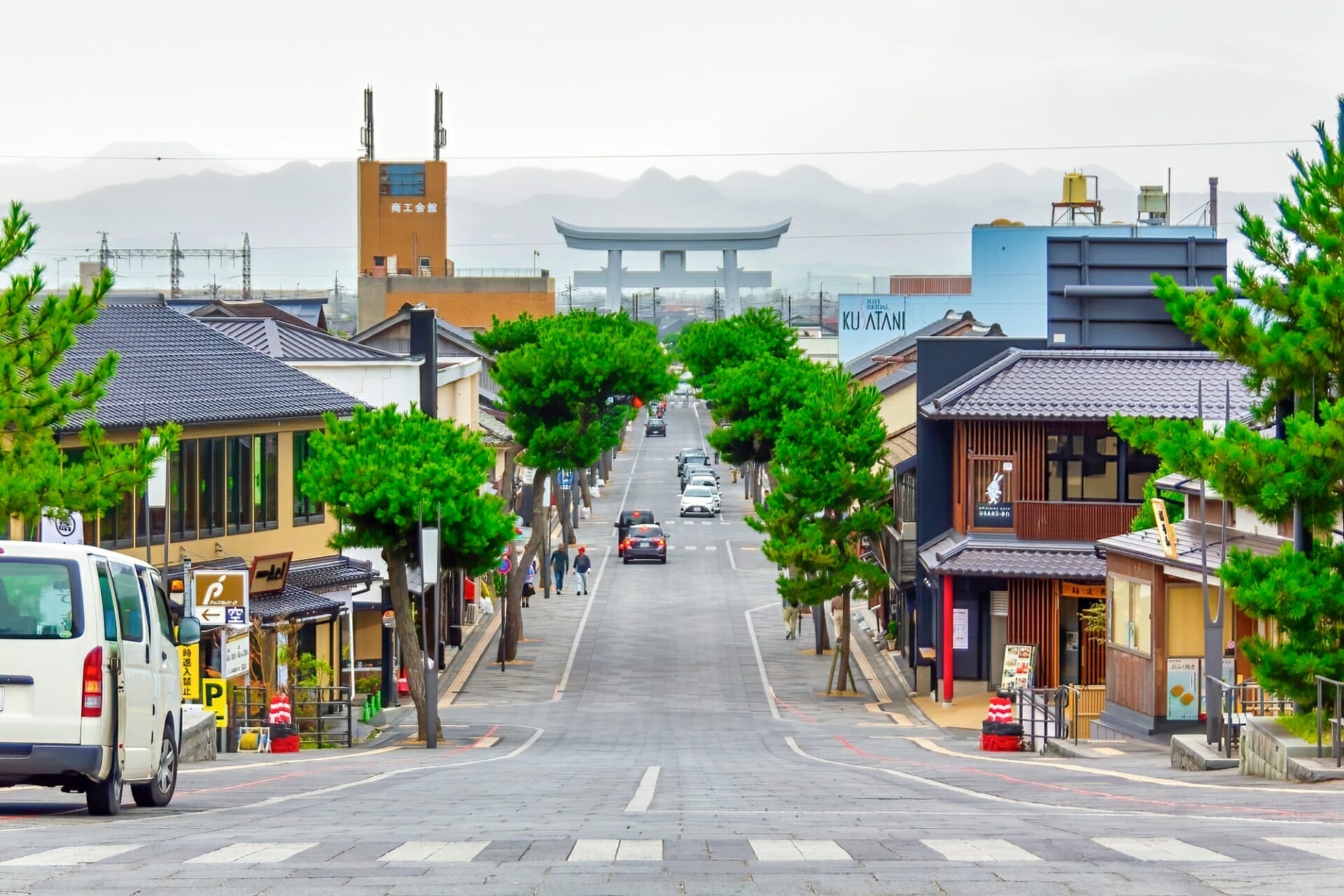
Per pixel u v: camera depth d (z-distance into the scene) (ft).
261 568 156.87
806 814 53.62
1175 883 32.42
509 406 223.30
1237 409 165.27
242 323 221.46
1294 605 75.72
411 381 216.74
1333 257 85.46
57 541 109.81
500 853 39.91
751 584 292.20
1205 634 110.52
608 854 39.60
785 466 187.11
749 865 36.96
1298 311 85.05
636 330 256.52
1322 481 76.79
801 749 127.44
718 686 195.21
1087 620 167.94
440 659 204.85
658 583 293.64
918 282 483.10
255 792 69.72
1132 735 127.44
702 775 86.28
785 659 216.95
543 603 271.90
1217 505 130.21
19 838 42.73
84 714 51.19
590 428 228.22
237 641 127.85
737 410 284.20
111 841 42.37
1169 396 170.40
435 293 626.23
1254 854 37.17
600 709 177.78
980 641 175.22
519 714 173.88
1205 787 68.23
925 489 187.32
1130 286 186.60
